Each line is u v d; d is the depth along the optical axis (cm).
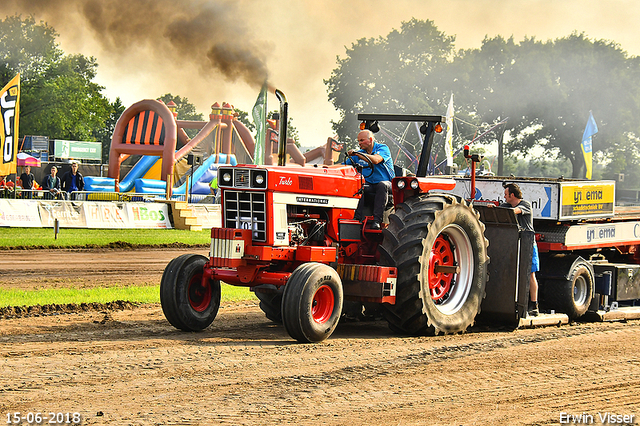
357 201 987
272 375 695
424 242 919
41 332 908
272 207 873
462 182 1302
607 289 1198
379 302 904
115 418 548
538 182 1181
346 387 662
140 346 819
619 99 7850
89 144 5356
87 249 2166
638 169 9650
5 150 2520
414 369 744
